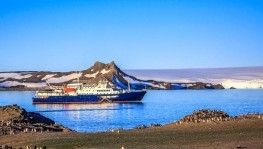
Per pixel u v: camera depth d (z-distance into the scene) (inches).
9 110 5497.1
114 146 2859.3
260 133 3198.8
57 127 4608.8
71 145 2960.1
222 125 3695.9
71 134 3609.7
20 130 4035.4
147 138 3198.8
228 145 2746.1
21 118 4997.5
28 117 5270.7
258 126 3538.4
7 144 3196.4
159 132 3533.5
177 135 3299.7
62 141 3149.6
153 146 2810.0
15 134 3715.6
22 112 5398.6
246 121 3811.5
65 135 3540.8
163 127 3907.5
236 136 3105.3
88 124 6761.8
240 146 2657.5
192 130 3545.8
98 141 3105.3
